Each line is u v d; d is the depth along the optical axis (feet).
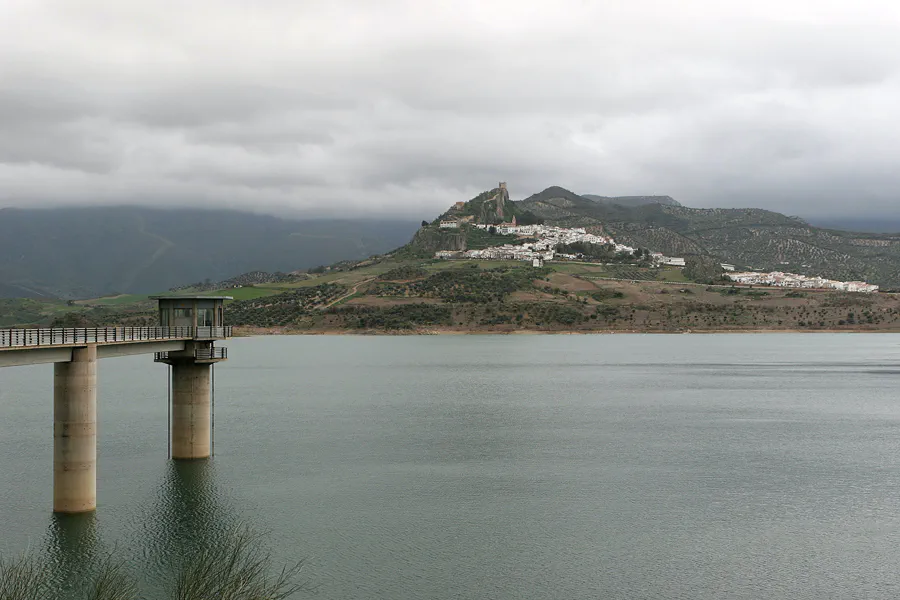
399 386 493.36
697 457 262.67
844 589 151.64
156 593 142.41
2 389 471.62
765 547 173.58
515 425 329.11
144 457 244.22
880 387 491.31
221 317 235.81
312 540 173.99
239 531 177.58
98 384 492.54
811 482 229.04
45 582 146.10
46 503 190.29
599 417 354.95
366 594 146.61
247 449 265.95
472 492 214.28
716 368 640.58
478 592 148.56
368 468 240.94
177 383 235.61
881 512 199.31
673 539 177.88
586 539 177.47
